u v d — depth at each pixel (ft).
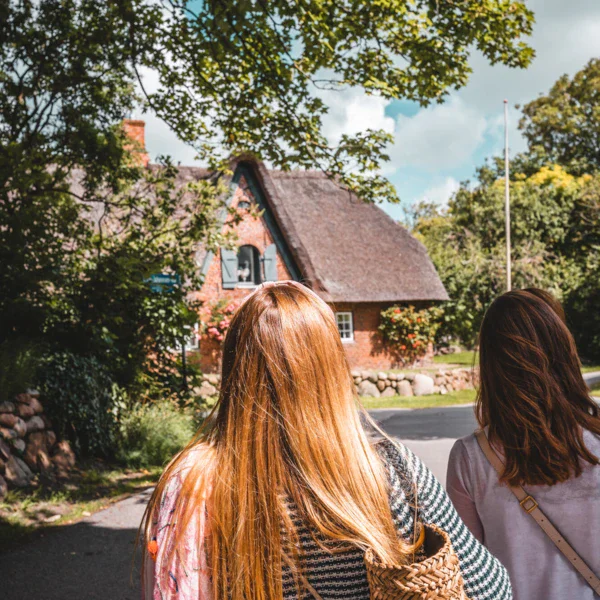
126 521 17.93
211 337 61.36
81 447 25.27
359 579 3.33
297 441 3.53
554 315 5.68
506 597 3.47
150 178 31.81
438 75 23.44
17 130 27.66
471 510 5.83
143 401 31.65
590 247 96.48
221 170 33.04
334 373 3.80
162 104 28.68
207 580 3.44
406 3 21.42
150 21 25.45
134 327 32.35
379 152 24.81
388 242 76.33
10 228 26.05
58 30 27.40
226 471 3.57
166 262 31.42
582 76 129.70
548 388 5.39
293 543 3.39
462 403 51.78
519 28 22.13
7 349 24.48
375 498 3.46
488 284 88.33
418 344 71.15
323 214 76.02
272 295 4.00
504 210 94.68
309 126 24.99
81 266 30.09
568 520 5.39
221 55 24.40
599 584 5.35
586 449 5.30
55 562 14.64
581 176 122.21
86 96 28.94
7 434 20.98
